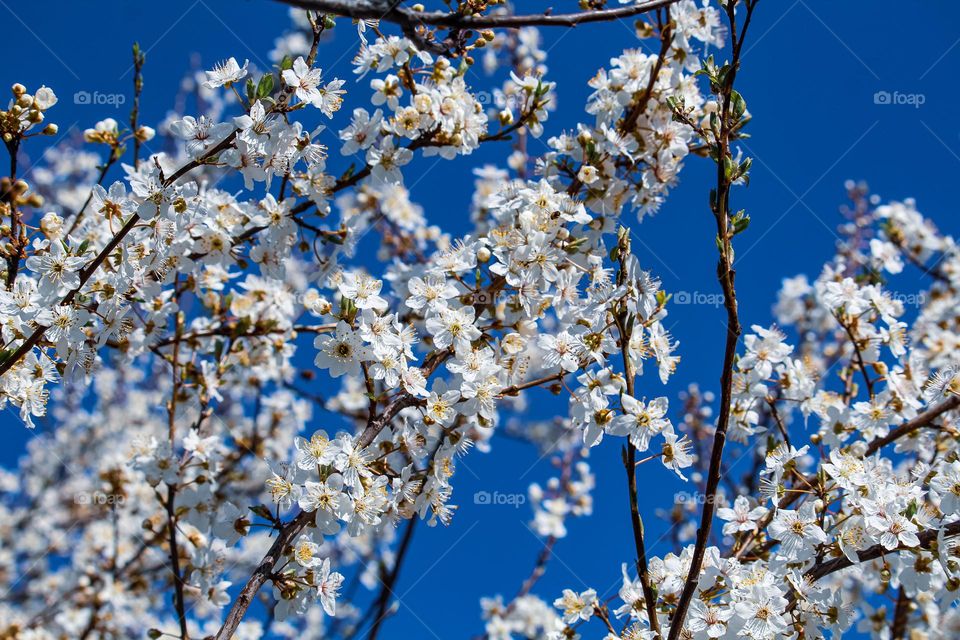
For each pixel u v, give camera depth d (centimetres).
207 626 578
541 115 368
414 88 356
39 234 319
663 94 374
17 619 656
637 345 309
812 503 301
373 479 296
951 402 357
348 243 395
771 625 292
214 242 364
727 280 271
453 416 301
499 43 525
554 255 328
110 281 319
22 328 309
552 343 304
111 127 377
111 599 587
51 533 826
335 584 293
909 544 290
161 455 396
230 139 295
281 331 443
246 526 308
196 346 442
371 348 297
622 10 291
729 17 294
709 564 308
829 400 384
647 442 293
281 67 299
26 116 298
